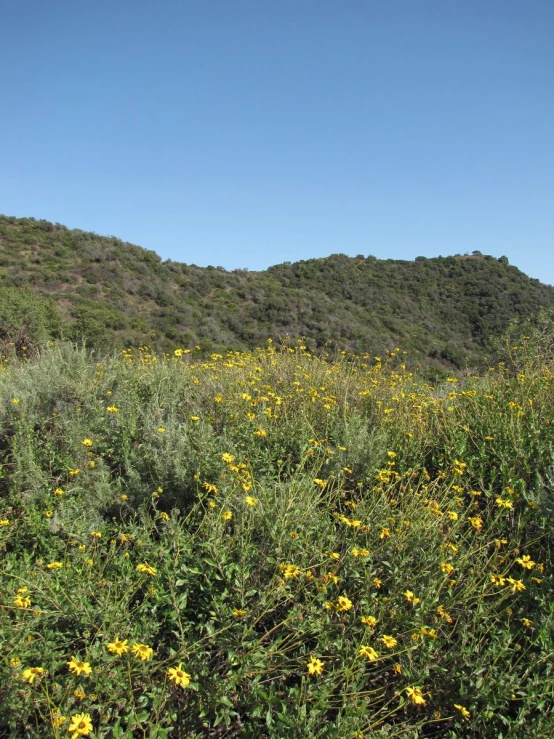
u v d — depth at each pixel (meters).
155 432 3.76
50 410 4.45
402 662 2.19
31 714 1.90
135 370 5.50
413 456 3.88
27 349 10.34
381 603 2.37
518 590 2.43
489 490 3.38
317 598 2.36
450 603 2.45
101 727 1.86
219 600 2.34
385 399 4.95
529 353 6.66
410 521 2.80
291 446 3.92
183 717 2.03
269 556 2.52
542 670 2.21
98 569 2.48
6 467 3.71
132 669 1.97
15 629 2.05
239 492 2.99
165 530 2.78
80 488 3.20
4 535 2.91
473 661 2.23
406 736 1.92
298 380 5.40
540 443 3.70
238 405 4.46
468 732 2.09
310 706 2.04
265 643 2.35
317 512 2.90
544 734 1.89
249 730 1.99
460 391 5.27
